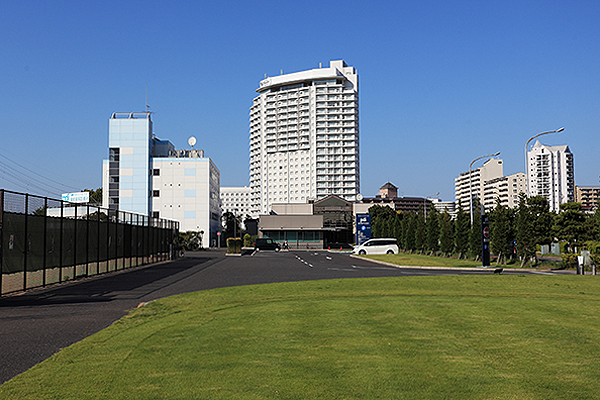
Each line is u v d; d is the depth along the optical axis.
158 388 6.23
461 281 20.28
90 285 20.28
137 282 21.59
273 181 179.38
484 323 10.62
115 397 5.91
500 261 37.78
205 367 7.18
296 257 48.31
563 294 16.20
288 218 86.12
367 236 72.94
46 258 19.78
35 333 10.02
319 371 6.95
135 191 92.12
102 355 7.94
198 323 10.81
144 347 8.48
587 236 53.19
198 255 54.25
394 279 21.20
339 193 171.00
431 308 12.73
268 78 185.12
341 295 16.03
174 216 94.62
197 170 95.56
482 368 7.11
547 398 5.84
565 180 164.12
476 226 40.47
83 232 24.02
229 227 164.38
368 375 6.75
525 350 8.20
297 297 15.62
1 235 16.33
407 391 6.07
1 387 6.31
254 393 6.01
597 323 10.62
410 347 8.41
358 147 176.62
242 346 8.52
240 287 18.78
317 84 177.38
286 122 177.62
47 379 6.65
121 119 92.69
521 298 14.88
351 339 9.06
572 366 7.23
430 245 51.16
